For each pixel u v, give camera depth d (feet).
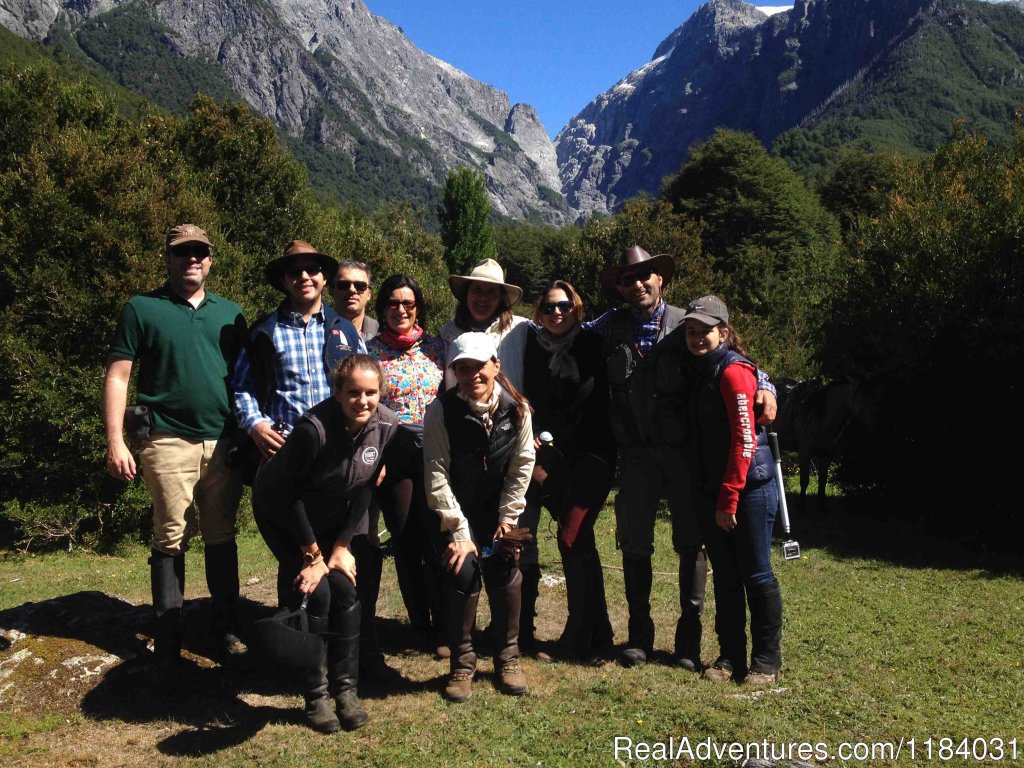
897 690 13.73
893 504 34.47
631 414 14.80
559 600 19.66
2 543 30.96
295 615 11.50
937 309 30.07
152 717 12.37
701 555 14.96
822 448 35.06
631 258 14.89
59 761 11.03
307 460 11.75
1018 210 28.89
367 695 13.43
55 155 30.99
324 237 45.14
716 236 118.62
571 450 14.88
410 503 14.56
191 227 13.62
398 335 15.30
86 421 28.99
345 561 12.16
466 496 13.32
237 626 14.69
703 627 17.53
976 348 28.78
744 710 12.67
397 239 125.08
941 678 14.38
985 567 24.75
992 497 29.58
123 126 38.22
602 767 11.02
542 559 24.99
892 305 32.07
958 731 12.10
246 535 32.42
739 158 119.34
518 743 11.65
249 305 34.76
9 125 33.01
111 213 31.27
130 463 13.00
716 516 13.61
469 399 12.67
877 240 34.17
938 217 32.17
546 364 14.87
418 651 15.79
